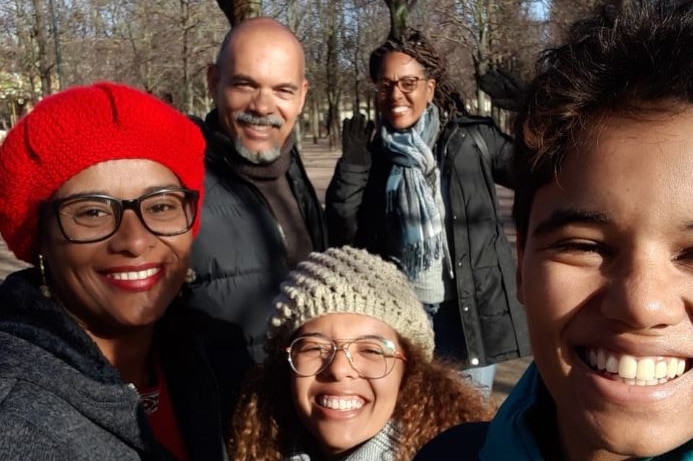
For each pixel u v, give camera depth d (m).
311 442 0.87
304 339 0.83
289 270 1.12
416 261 1.35
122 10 9.89
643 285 0.32
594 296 0.34
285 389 0.87
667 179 0.32
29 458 0.50
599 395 0.34
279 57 1.14
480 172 1.36
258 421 0.88
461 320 1.33
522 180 0.40
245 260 1.06
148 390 0.74
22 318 0.60
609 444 0.35
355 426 0.83
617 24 0.37
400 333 0.85
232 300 1.04
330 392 0.82
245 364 1.03
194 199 0.69
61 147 0.61
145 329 0.71
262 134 1.13
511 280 1.36
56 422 0.52
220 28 9.38
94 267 0.64
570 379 0.36
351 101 16.50
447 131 1.39
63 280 0.65
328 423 0.83
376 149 1.47
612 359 0.34
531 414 0.43
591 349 0.35
